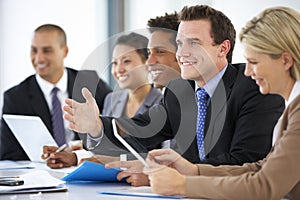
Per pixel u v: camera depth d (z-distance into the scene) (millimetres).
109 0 5184
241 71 2455
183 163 2043
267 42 1854
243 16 4324
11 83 4758
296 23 1861
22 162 3340
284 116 1878
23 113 3982
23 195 1971
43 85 4066
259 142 2312
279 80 1894
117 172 2248
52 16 4871
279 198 1792
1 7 4711
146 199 1871
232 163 2275
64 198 1901
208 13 2391
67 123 4004
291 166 1757
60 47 4125
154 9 5023
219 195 1829
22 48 4766
